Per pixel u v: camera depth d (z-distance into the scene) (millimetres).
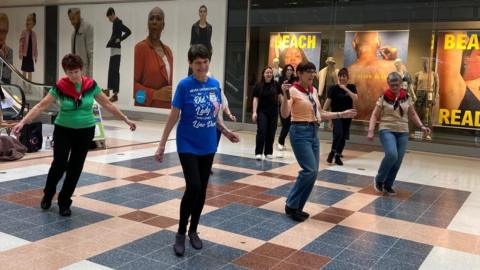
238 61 12500
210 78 3725
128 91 14305
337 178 6926
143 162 7445
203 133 3596
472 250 4125
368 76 10891
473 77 9852
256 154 8164
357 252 3953
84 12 15000
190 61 3564
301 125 4586
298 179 4699
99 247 3809
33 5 16109
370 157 9031
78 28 15188
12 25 16734
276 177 6781
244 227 4480
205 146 3619
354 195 5941
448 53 10094
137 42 14023
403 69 10539
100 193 5477
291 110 4633
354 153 9500
